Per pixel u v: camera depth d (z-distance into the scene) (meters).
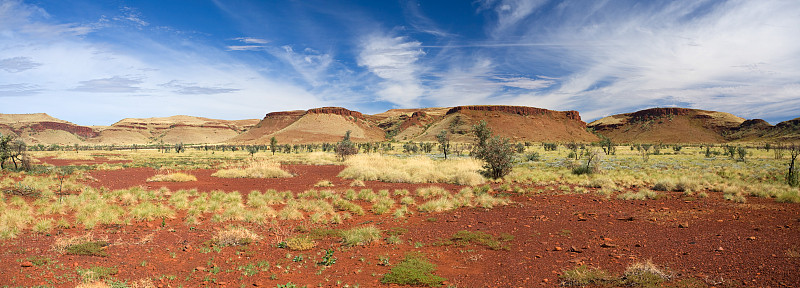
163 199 15.77
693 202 13.57
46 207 12.43
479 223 11.02
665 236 8.52
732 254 6.78
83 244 8.37
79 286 5.79
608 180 19.88
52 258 7.39
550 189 18.33
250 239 9.21
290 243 8.74
